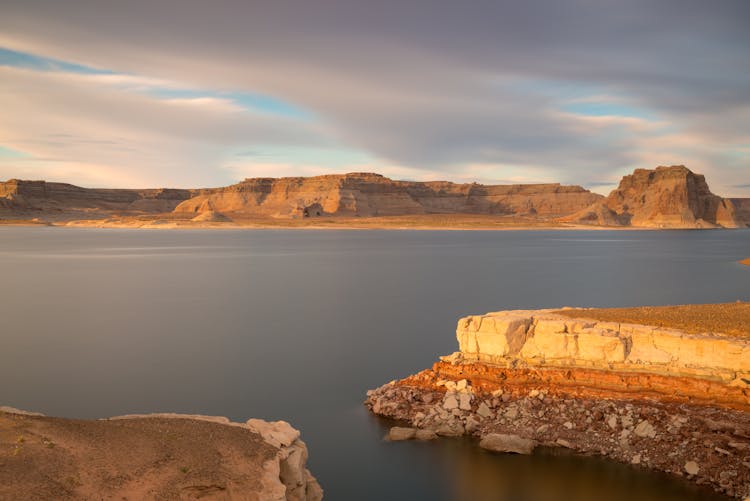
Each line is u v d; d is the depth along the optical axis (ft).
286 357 150.00
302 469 68.74
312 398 119.03
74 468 56.59
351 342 166.09
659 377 98.02
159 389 124.47
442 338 171.22
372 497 80.59
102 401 117.19
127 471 58.13
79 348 159.02
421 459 91.56
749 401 89.86
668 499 78.54
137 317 205.77
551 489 81.87
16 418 64.44
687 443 87.30
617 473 85.30
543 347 107.96
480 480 84.53
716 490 80.02
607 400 98.32
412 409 108.68
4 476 52.65
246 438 68.03
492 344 111.45
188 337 172.55
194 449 63.67
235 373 135.85
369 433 101.50
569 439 94.22
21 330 182.39
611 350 102.32
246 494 58.03
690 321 107.04
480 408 104.01
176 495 56.75
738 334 98.63
